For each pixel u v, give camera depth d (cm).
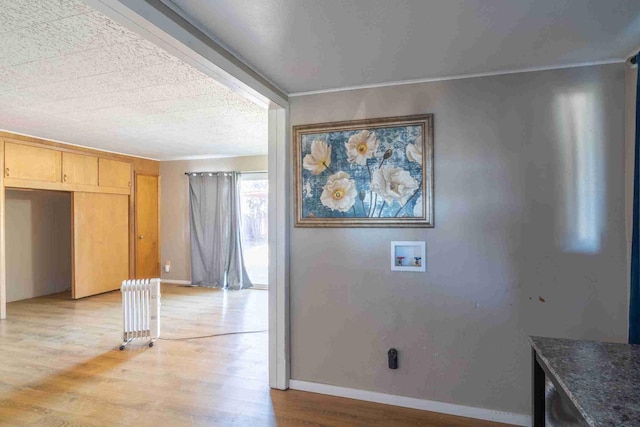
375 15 164
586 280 214
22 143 471
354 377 253
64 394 260
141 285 362
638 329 182
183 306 514
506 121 226
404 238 244
